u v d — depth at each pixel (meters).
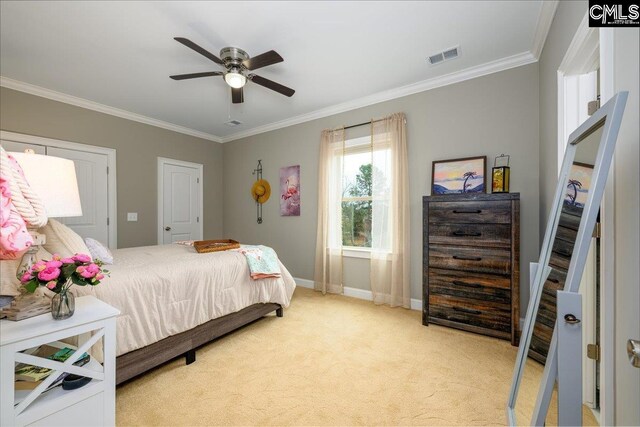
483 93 2.74
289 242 4.35
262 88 3.20
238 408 1.54
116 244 3.85
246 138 4.89
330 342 2.30
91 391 1.20
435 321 2.60
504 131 2.63
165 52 2.46
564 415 0.82
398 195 3.15
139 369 1.70
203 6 1.91
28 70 2.76
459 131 2.87
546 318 1.23
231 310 2.30
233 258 2.46
